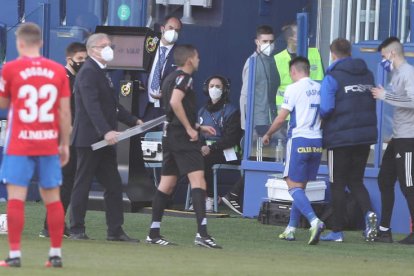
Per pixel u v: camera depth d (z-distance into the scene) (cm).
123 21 5131
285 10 5434
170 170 3597
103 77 3628
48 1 5194
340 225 3919
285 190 4319
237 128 4672
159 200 3616
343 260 3322
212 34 5206
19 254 2802
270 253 3481
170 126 3531
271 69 4559
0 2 5191
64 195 3762
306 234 4109
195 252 3359
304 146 3809
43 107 2753
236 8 5269
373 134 3841
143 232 4053
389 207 3969
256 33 5094
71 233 3722
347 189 4316
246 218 4556
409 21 4838
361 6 4884
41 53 4972
